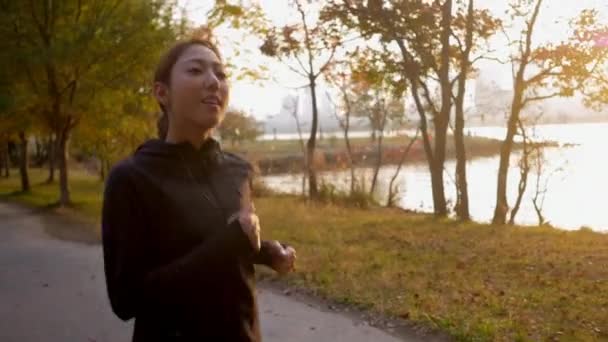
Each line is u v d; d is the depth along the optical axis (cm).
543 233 1297
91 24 1939
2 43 1950
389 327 645
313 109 2723
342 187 2462
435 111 2045
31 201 2494
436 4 1925
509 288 780
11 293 846
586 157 5662
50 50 1858
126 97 2148
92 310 746
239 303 178
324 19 2103
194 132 184
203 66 183
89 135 2555
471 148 7112
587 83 1909
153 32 1955
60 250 1240
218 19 2217
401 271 892
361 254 1034
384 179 4159
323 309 721
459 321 636
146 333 175
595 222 2555
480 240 1191
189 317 170
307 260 989
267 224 1448
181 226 174
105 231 173
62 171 2244
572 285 791
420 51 1997
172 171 178
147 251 173
